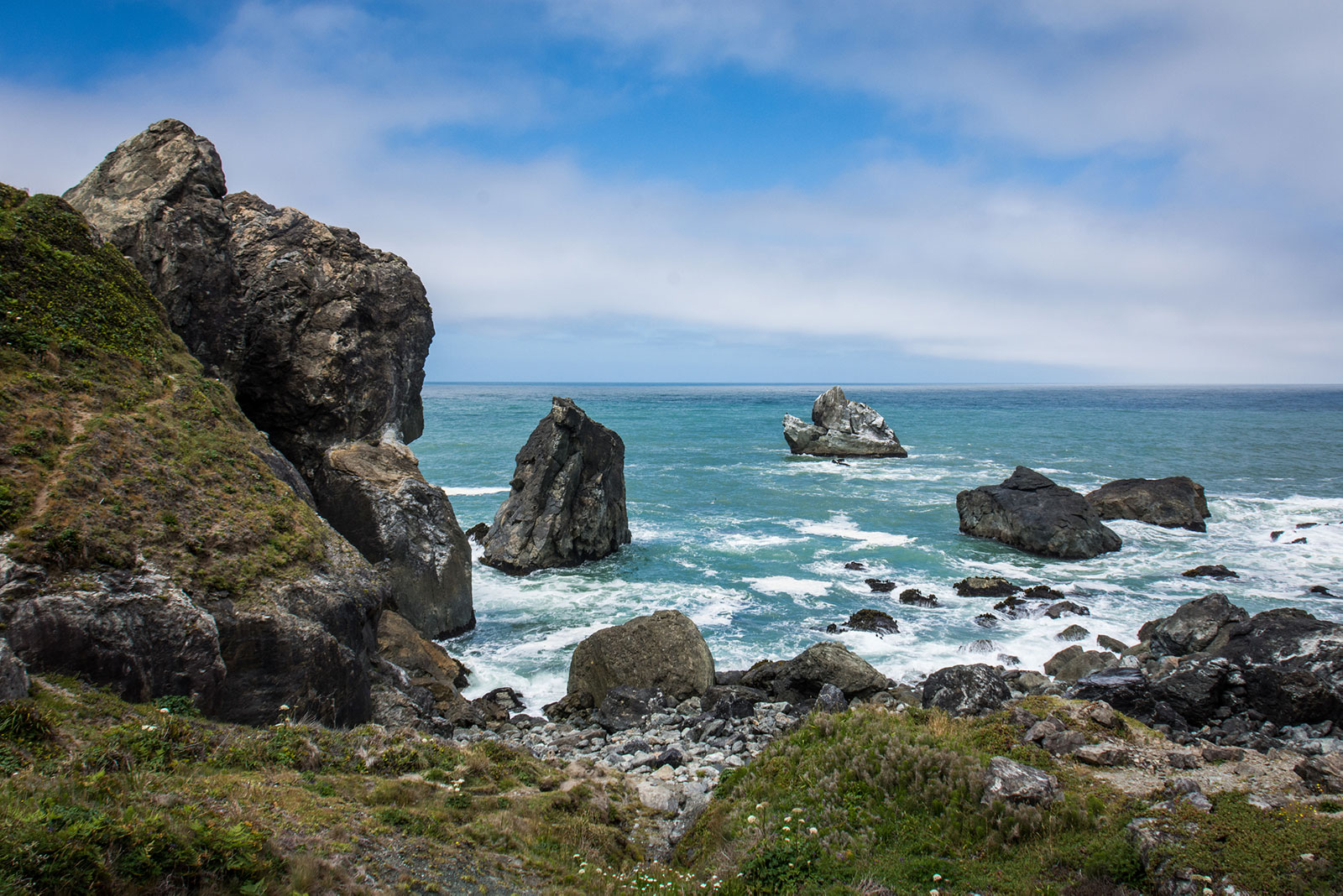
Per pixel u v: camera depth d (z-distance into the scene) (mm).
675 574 38562
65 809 8648
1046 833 11852
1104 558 41219
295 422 32125
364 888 9773
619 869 12828
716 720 21625
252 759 13328
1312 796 11688
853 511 54094
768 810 13523
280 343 31203
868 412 86875
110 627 15125
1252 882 9594
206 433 22250
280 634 17781
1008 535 44156
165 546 17688
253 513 20547
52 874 7410
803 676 24016
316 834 10875
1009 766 13125
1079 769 13750
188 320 29016
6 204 23422
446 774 15148
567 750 20250
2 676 12203
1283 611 23797
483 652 28906
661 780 17469
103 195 29406
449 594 30359
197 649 16219
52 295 21906
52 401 19188
